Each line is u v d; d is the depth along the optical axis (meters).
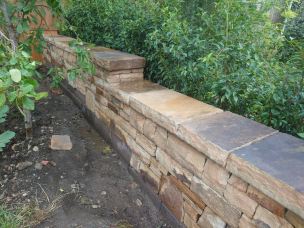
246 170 1.29
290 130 2.16
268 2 2.31
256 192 1.33
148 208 2.40
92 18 4.41
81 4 4.53
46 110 4.27
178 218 2.08
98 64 3.01
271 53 2.55
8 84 1.37
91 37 4.64
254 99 2.31
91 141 3.55
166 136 2.01
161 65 2.88
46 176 2.71
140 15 3.26
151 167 2.41
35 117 3.89
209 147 1.51
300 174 1.17
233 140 1.51
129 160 2.96
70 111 4.40
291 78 1.94
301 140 1.54
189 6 5.24
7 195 2.40
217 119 1.86
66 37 5.55
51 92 5.13
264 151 1.39
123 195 2.56
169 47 2.49
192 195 1.86
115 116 3.01
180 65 2.57
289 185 1.09
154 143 2.20
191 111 1.99
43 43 2.97
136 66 2.94
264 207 1.30
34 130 3.53
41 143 3.25
